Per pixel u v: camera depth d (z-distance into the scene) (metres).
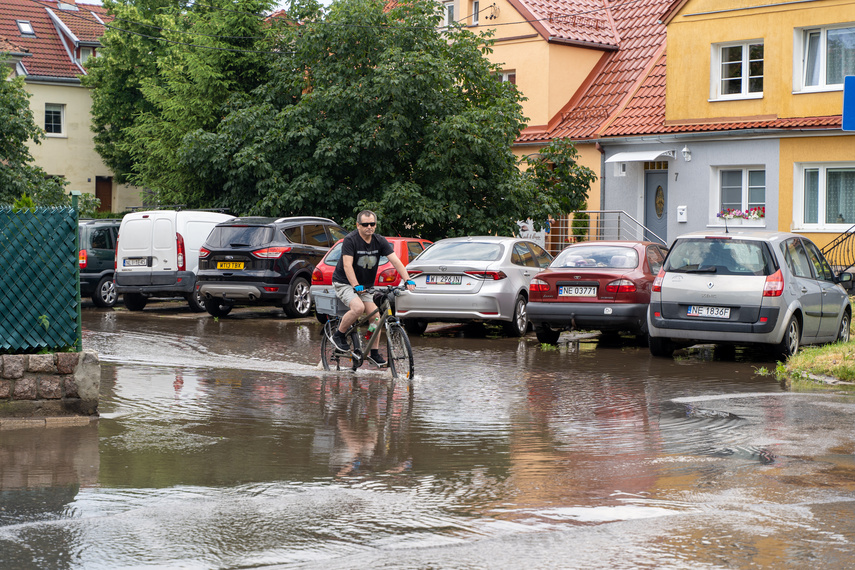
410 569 4.79
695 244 13.75
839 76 25.58
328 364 12.66
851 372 11.44
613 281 14.95
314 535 5.36
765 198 26.41
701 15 27.59
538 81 31.48
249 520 5.64
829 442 7.89
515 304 16.56
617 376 11.97
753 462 7.18
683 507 5.92
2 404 8.70
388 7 35.94
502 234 25.45
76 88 48.84
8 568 4.80
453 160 24.95
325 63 25.86
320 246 21.30
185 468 6.99
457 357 13.89
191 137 25.86
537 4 32.09
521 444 7.89
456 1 33.97
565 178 27.53
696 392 10.68
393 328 11.91
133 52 42.72
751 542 5.20
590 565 4.84
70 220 8.98
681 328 13.52
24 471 6.86
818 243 25.41
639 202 29.22
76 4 54.59
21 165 28.47
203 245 20.61
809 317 13.98
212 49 31.53
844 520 5.62
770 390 10.83
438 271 16.36
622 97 30.86
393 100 24.45
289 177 25.98
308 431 8.41
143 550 5.08
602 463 7.18
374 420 8.95
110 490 6.33
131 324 18.84
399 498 6.16
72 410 8.91
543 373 12.23
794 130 25.50
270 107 26.25
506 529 5.46
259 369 12.45
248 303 21.47
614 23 33.81
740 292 13.19
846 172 25.31
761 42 26.83
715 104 27.42
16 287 8.82
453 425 8.71
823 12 25.41
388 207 24.31
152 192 33.97
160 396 10.24
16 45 48.38
